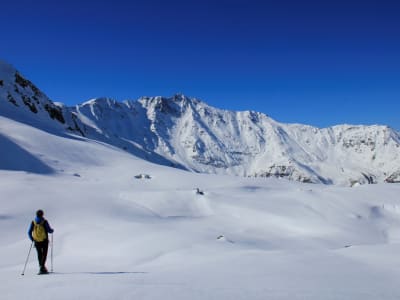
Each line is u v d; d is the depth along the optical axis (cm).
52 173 7838
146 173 8662
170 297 732
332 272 1079
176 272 1119
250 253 1541
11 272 1441
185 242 2250
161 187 6856
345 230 4106
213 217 4603
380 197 5884
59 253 2297
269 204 4991
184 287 828
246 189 7156
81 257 2097
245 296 743
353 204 5153
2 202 3712
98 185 5950
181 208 4909
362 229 4303
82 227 2906
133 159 11331
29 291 826
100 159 10238
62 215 3522
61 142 10575
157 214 4462
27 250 2350
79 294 764
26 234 2883
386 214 5141
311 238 3638
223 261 1342
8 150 8262
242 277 992
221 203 5094
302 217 4362
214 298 727
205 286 847
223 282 908
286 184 8419
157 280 944
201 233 2800
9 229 2953
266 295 752
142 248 2123
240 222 4338
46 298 740
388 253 1433
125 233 2619
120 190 5622
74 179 7281
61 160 9056
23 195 4025
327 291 804
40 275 1191
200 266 1250
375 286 886
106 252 2150
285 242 3447
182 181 7650
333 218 4522
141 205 4744
